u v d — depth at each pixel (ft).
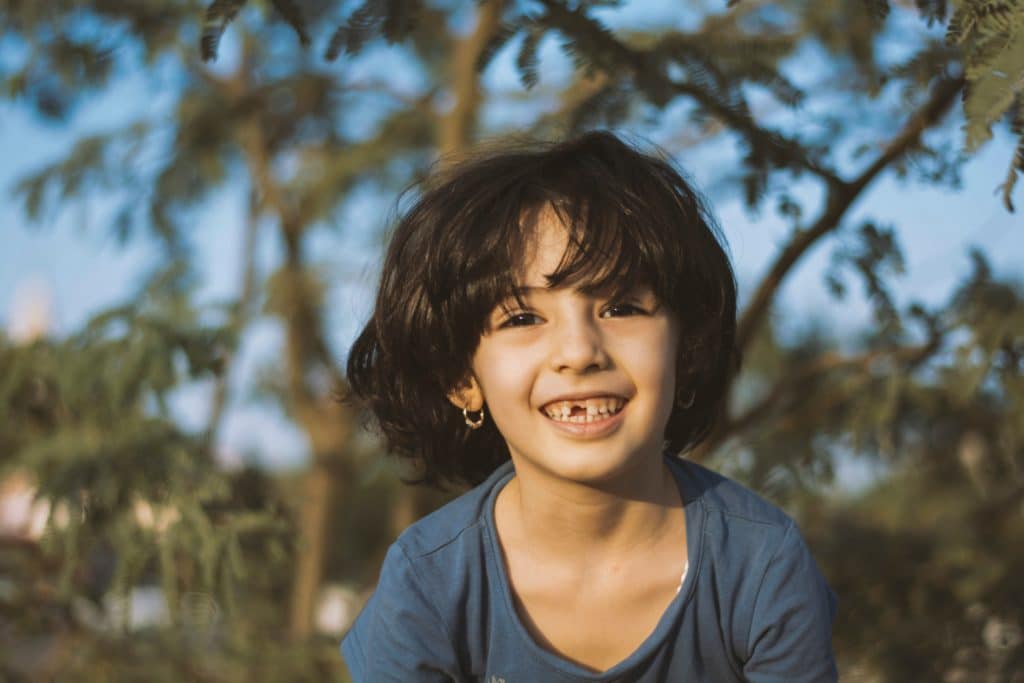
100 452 7.89
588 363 3.45
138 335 8.05
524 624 3.94
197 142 12.57
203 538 7.82
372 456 14.06
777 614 3.80
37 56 9.84
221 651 9.42
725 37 6.43
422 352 4.04
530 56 5.82
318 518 13.43
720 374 4.26
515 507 4.00
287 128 14.42
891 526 10.50
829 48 7.77
